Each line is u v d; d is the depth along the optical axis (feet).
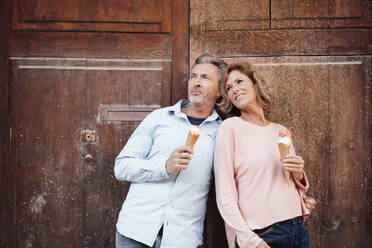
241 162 5.37
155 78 7.31
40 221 7.00
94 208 7.06
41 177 7.06
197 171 5.70
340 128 7.00
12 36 7.30
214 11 7.36
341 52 7.14
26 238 6.97
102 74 7.28
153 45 7.37
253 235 4.89
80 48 7.32
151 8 7.42
